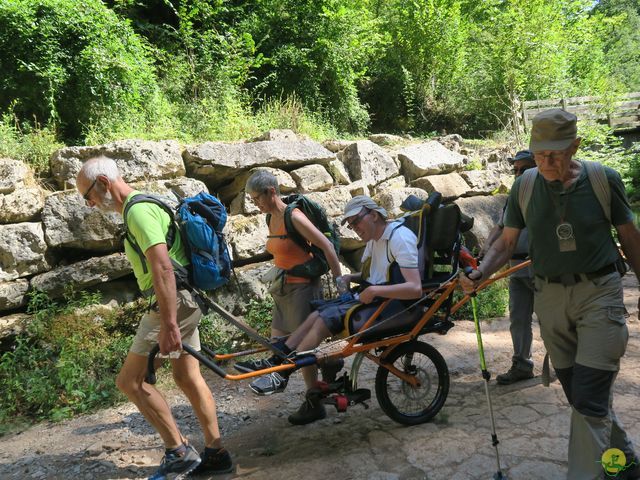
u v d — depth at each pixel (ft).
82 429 12.41
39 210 15.70
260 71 32.58
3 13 19.31
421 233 11.05
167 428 9.57
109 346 15.08
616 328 7.72
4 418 13.07
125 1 28.86
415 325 11.09
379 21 38.19
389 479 9.39
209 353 9.84
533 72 39.86
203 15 30.83
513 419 11.34
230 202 19.54
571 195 7.73
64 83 20.65
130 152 17.08
